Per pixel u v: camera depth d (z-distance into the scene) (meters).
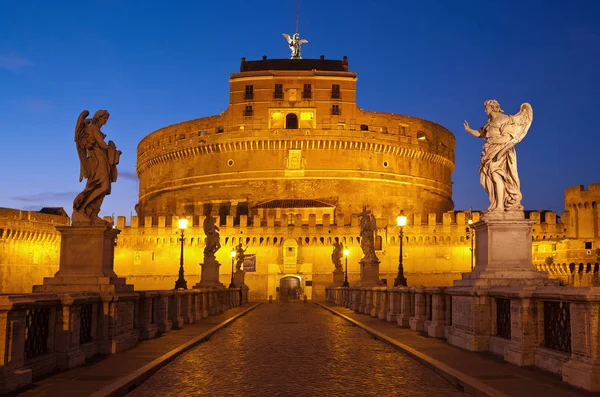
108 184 17.36
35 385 11.15
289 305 62.38
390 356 16.28
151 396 11.07
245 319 34.00
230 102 123.06
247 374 13.37
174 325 25.14
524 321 13.27
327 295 82.50
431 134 131.38
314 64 128.50
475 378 11.74
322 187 119.38
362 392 11.35
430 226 102.31
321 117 120.81
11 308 10.59
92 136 17.38
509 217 16.30
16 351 10.97
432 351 15.84
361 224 44.66
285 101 121.31
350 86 122.44
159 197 131.12
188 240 104.69
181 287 36.50
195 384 12.20
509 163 16.72
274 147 120.38
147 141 138.50
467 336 16.11
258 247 103.69
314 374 13.34
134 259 105.38
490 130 16.92
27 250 96.25
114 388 10.79
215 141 122.56
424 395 11.08
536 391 10.48
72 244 16.77
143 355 15.24
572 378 10.95
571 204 97.62
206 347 18.55
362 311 38.69
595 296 10.47
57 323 13.08
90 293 14.81
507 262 16.20
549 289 12.50
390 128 124.81
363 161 121.38
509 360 13.70
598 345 10.56
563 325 12.28
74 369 12.92
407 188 125.56
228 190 121.19
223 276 102.88
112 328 15.51
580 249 91.50
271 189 119.50
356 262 102.25
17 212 94.12
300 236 103.38
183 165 128.12
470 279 16.80
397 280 33.22
